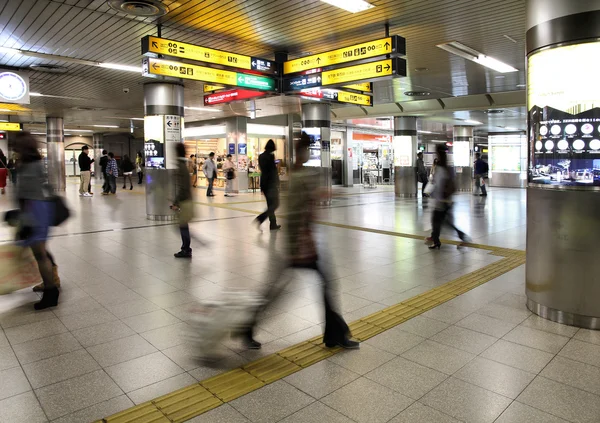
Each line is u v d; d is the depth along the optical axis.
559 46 4.02
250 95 9.95
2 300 4.94
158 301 4.91
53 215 4.73
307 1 6.43
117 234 9.12
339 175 24.72
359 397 2.94
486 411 2.78
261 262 6.70
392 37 7.34
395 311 4.53
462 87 13.20
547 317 4.30
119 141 36.16
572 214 4.07
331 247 7.73
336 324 3.65
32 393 3.01
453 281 5.60
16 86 9.80
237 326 3.53
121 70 10.18
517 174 24.59
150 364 3.43
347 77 8.40
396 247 7.73
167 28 7.55
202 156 24.89
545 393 2.98
